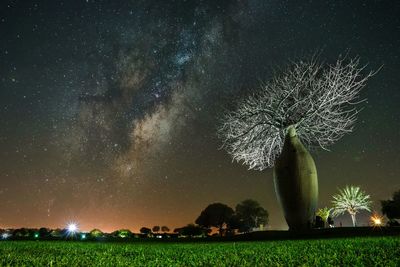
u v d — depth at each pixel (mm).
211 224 51719
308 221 19141
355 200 45531
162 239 24609
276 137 22016
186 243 18812
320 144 21266
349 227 19094
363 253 8820
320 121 21328
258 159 22312
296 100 21453
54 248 13922
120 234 32156
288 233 19188
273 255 9430
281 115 21484
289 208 19234
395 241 11477
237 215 52938
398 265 6812
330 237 16922
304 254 9336
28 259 9516
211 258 9422
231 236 22109
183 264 8453
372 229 18281
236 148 22672
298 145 20172
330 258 8156
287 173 19359
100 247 14672
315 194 19281
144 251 12305
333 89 21047
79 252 11977
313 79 21469
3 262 8867
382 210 41688
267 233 20453
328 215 33406
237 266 7742
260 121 22203
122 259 9594
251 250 11438
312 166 19562
